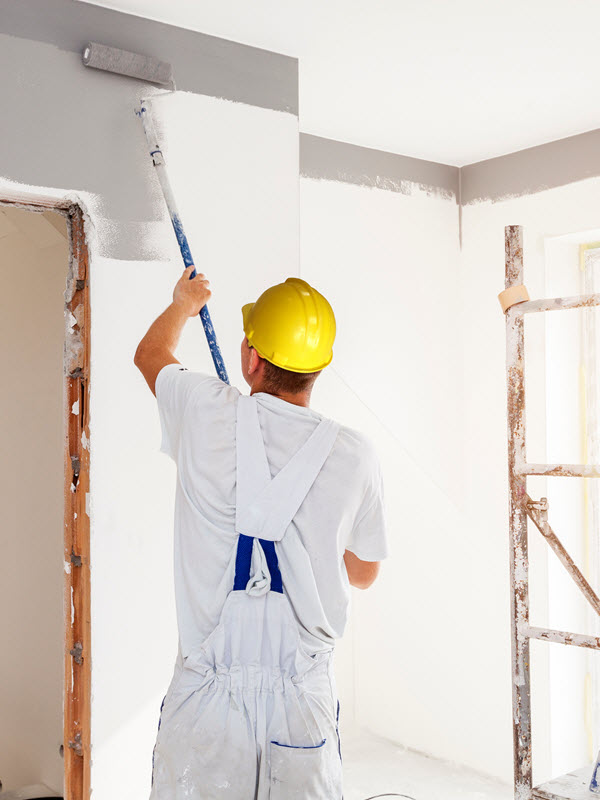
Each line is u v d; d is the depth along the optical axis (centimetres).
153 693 247
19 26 226
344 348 355
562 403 359
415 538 403
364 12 249
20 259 325
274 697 156
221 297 263
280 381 173
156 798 157
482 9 248
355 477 168
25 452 322
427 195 385
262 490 162
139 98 247
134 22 247
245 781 152
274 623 159
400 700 409
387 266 369
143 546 247
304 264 345
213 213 262
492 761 369
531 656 354
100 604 239
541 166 362
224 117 265
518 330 205
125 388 245
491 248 381
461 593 383
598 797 193
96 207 238
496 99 315
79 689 243
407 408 372
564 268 364
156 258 250
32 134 227
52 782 302
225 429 166
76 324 245
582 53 278
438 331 384
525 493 205
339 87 305
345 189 358
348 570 180
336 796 160
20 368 326
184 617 164
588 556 363
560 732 349
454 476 385
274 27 259
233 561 161
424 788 356
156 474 251
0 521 338
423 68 289
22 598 323
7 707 331
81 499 243
